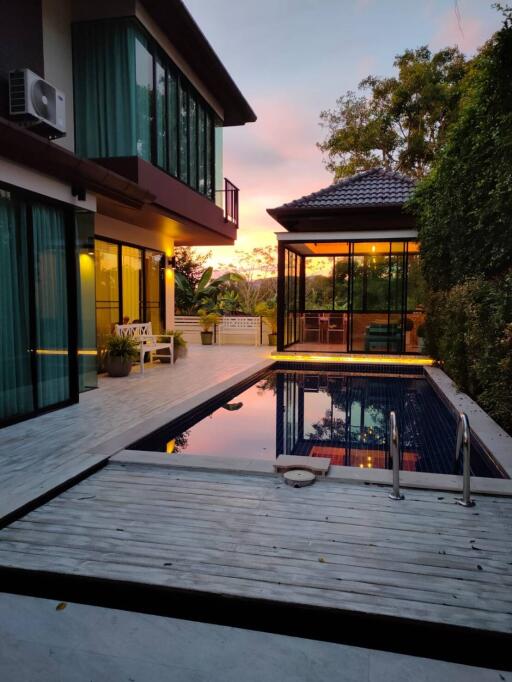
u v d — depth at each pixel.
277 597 2.27
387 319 12.50
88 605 2.43
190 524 3.03
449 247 8.71
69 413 5.90
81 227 6.88
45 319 5.87
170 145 9.10
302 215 12.41
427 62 20.59
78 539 2.84
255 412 6.91
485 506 3.30
